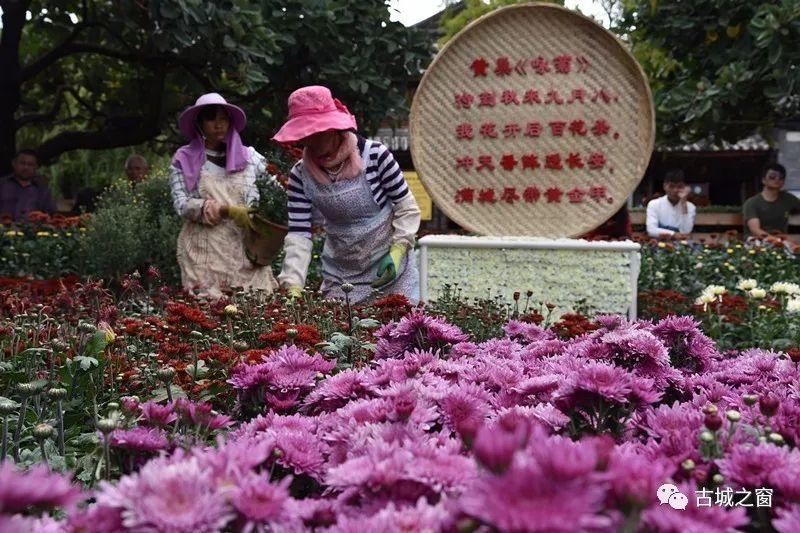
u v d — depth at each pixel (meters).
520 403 1.82
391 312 3.26
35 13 10.52
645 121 5.83
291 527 1.06
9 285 5.02
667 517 0.91
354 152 4.07
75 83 12.01
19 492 0.84
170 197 7.77
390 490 1.13
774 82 8.81
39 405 2.22
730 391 1.91
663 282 7.37
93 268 7.15
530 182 5.95
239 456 1.12
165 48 8.12
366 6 9.35
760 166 18.33
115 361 2.62
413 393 1.56
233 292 4.04
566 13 5.83
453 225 15.77
